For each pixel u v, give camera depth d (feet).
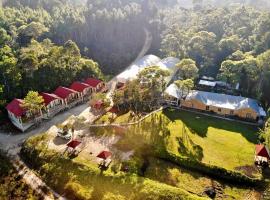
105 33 458.50
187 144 244.01
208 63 376.27
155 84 298.76
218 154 232.73
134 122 274.98
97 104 298.15
